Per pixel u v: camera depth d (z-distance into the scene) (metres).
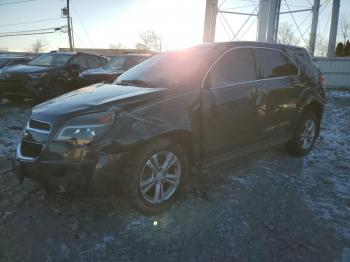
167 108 3.14
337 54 39.25
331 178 4.25
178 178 3.34
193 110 3.34
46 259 2.54
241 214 3.26
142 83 3.74
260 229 3.01
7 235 2.82
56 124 2.85
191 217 3.18
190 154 3.47
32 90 8.62
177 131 3.19
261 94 4.09
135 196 3.00
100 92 3.43
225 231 2.96
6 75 8.66
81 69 9.95
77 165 2.73
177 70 3.71
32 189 3.67
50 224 3.00
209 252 2.67
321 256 2.65
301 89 4.79
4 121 7.08
